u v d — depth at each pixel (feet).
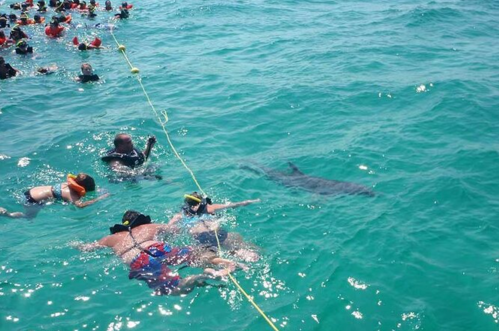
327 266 23.71
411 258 24.13
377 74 47.78
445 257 24.21
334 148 35.04
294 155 34.55
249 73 49.96
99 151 36.32
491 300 21.56
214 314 21.15
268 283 22.74
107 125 39.91
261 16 71.72
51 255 24.91
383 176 31.48
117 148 34.06
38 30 68.64
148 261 23.68
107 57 57.26
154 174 33.01
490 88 43.39
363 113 40.42
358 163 33.01
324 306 21.52
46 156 35.68
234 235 25.76
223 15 72.43
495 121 37.73
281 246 25.12
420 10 69.00
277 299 21.91
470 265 23.65
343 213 27.73
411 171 31.76
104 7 80.64
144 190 31.12
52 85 49.37
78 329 20.56
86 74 49.67
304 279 23.00
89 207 29.58
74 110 43.45
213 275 22.94
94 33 66.39
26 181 32.76
